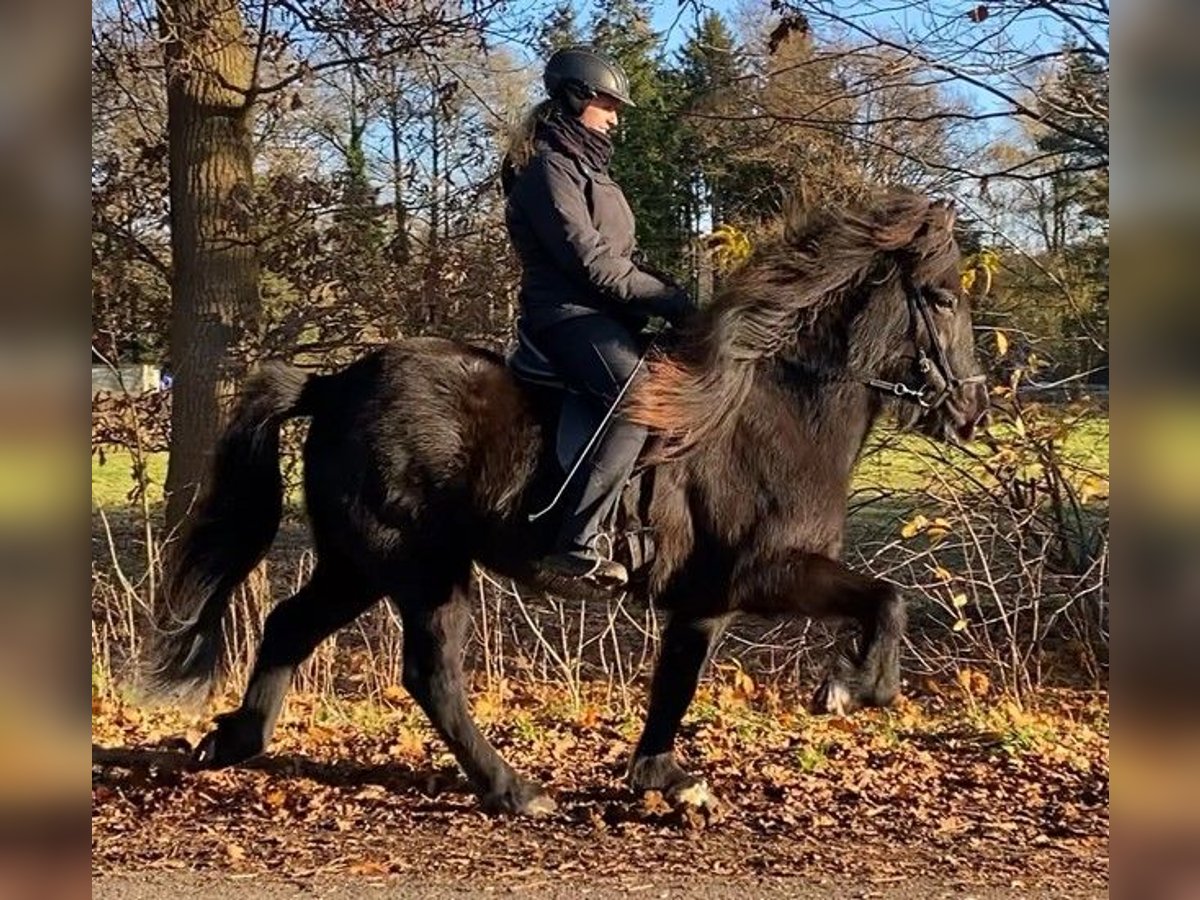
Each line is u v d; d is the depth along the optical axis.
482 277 9.51
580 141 5.31
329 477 5.53
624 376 5.20
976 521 8.33
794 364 5.41
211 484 5.72
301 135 10.35
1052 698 7.95
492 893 4.49
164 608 6.11
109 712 7.49
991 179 9.09
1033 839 5.34
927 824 5.55
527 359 5.47
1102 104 9.18
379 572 5.54
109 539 8.01
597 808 5.66
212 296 8.97
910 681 8.45
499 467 5.35
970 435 5.63
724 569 5.37
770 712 7.77
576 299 5.30
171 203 9.07
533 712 7.69
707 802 5.68
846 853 5.09
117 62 9.45
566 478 5.24
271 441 5.71
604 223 5.31
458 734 5.57
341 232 9.76
